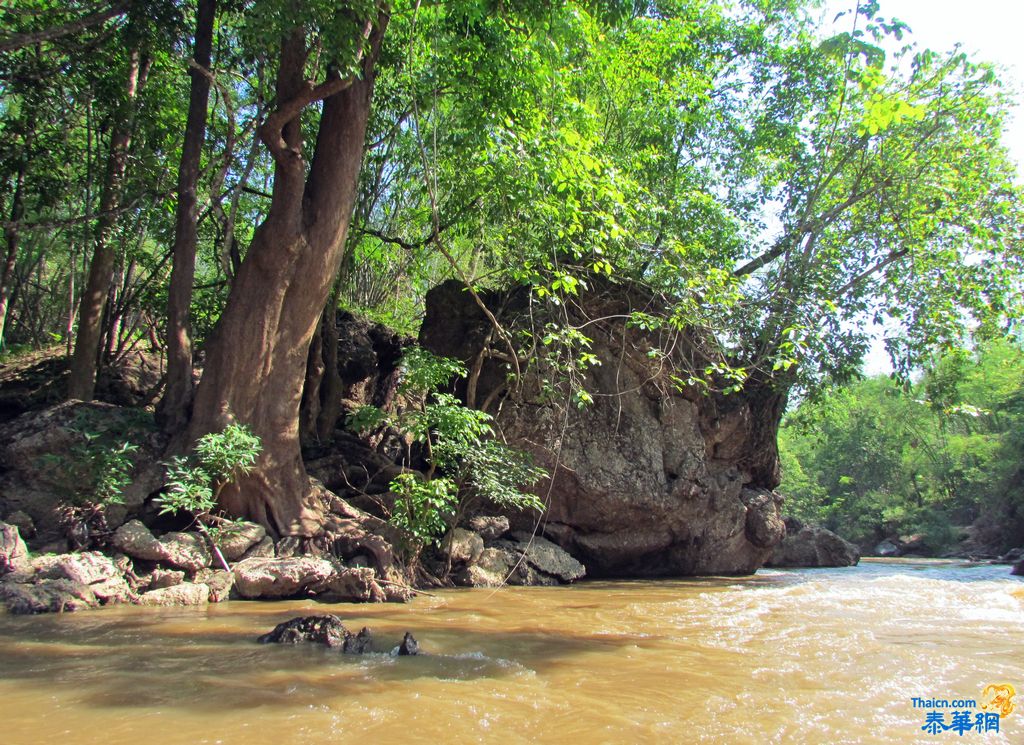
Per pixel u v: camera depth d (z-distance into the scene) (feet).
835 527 146.30
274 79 48.34
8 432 36.06
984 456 116.26
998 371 115.65
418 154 53.16
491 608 30.81
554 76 45.68
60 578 27.48
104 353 54.85
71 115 45.47
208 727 13.01
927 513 128.88
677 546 53.83
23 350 62.23
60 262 76.74
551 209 41.75
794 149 59.98
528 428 48.91
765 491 59.11
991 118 55.67
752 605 32.27
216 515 34.53
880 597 35.40
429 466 47.75
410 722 13.58
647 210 47.50
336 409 51.49
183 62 45.75
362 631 21.27
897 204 56.65
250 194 58.44
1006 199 56.95
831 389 68.28
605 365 51.78
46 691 15.19
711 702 15.57
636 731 13.48
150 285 55.72
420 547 38.27
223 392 35.81
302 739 12.51
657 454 51.70
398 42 44.65
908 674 18.38
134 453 35.27
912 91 54.54
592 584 44.62
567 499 49.49
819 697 16.12
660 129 55.11
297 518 36.42
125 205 44.45
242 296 36.68
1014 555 101.14
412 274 70.23
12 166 44.21
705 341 51.98
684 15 59.31
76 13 40.40
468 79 42.68
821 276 57.11
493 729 13.37
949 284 57.11
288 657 18.98
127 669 17.26
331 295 51.75
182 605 28.55
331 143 38.50
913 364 58.34
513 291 52.26
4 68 40.22
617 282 51.47
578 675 17.84
